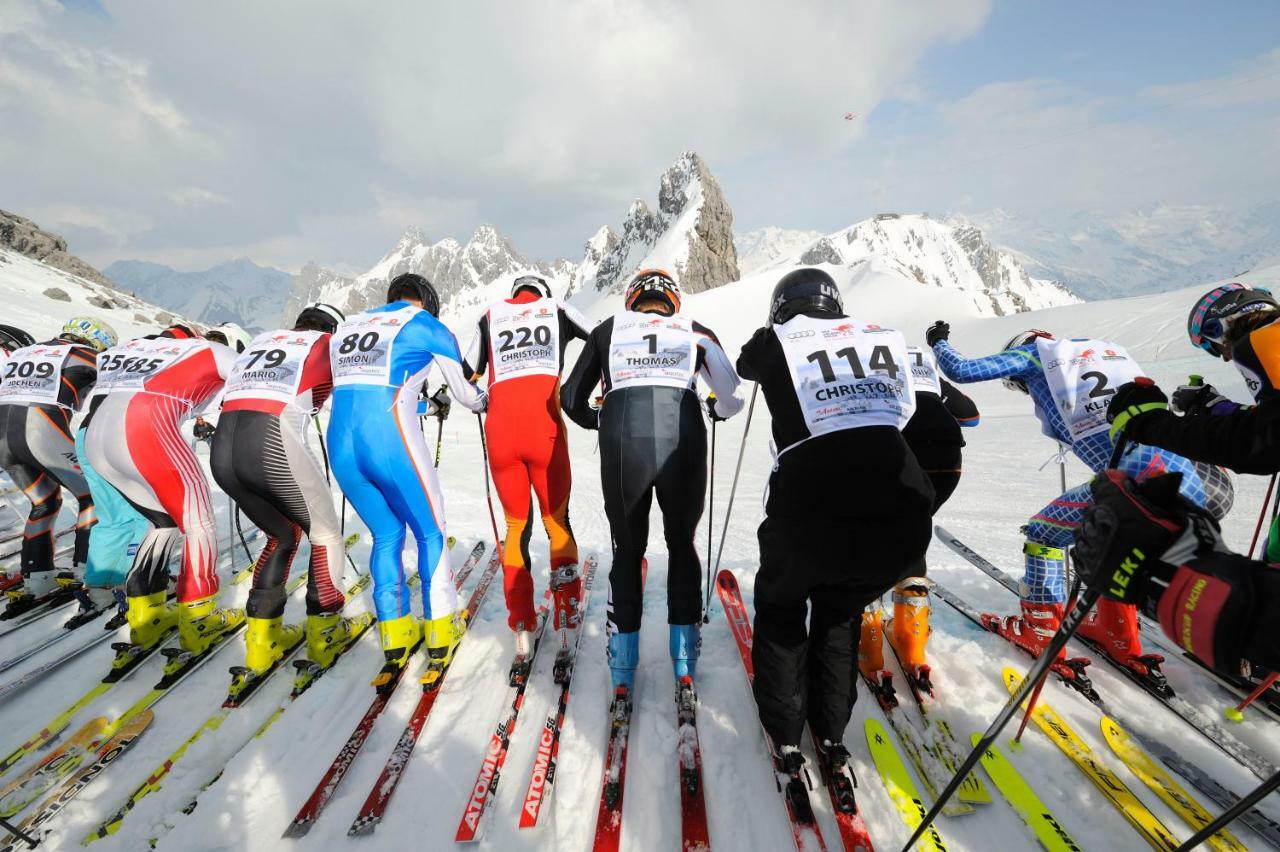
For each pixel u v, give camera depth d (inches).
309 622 121.6
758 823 82.4
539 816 84.0
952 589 149.8
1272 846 74.2
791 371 85.5
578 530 247.3
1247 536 219.8
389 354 111.7
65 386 155.4
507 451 118.2
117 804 91.7
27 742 105.1
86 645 134.9
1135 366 106.4
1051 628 110.7
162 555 129.4
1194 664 108.8
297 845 82.0
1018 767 89.7
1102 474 66.2
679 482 102.4
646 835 81.0
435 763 95.7
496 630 135.6
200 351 130.9
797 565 79.4
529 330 120.8
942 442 107.0
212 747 102.9
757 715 103.1
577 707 107.4
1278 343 68.8
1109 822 80.2
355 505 114.5
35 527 156.4
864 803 85.0
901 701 105.3
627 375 104.0
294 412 116.5
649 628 134.0
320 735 103.3
